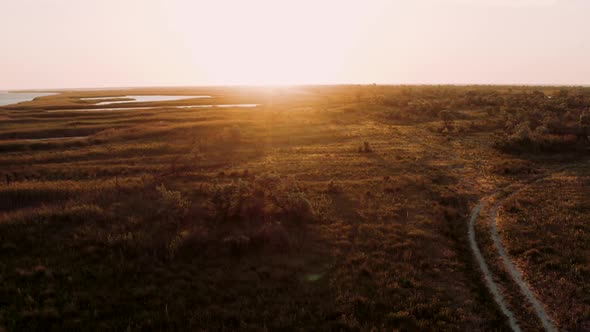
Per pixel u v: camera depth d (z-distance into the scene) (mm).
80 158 34719
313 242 16797
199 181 26688
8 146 37938
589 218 19406
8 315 10953
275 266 14484
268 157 34594
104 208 20609
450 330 10672
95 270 13828
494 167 30500
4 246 15383
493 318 11375
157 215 19406
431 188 25000
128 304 11773
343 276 13805
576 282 13430
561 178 27188
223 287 12953
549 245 16359
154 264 14430
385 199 22703
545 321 11312
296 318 11141
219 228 17938
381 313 11523
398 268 14422
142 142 42062
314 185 25375
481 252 16109
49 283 12906
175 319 10961
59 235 16938
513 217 19922
